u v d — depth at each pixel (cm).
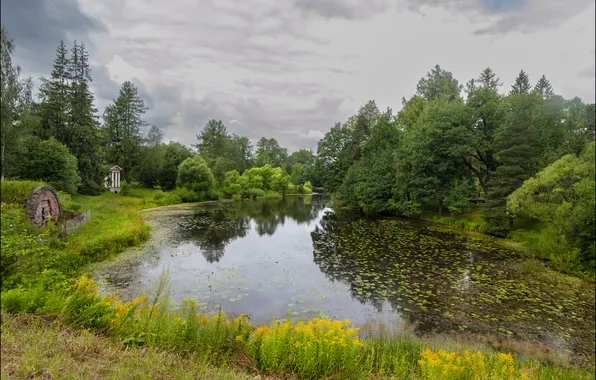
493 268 1362
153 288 1027
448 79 4022
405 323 845
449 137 2627
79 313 439
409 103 4359
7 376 272
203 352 398
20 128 2433
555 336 798
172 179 4853
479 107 2728
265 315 871
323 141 4731
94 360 316
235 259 1462
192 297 977
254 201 5022
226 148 7125
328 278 1206
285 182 6606
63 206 2145
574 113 3083
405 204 2995
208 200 4759
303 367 387
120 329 415
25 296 477
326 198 5941
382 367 434
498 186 2120
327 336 424
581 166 1458
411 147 2927
